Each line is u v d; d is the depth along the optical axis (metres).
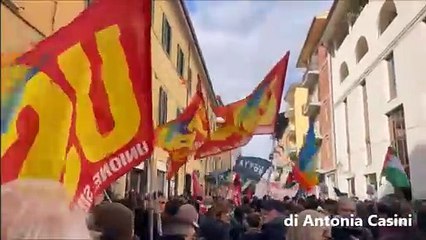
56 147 2.61
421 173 14.05
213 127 15.22
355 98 22.11
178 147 11.26
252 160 16.72
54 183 1.77
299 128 40.84
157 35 17.39
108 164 2.88
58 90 2.70
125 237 2.82
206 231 6.87
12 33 1.84
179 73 22.41
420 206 5.13
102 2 3.04
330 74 27.62
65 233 1.65
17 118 2.39
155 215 6.93
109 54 2.99
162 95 18.14
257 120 10.54
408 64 15.20
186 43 24.41
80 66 2.85
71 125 2.75
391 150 9.84
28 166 2.42
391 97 17.50
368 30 20.05
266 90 10.36
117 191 11.79
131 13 3.07
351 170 22.69
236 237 8.21
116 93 2.96
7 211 1.58
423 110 14.13
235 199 16.48
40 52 2.70
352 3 22.44
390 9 18.22
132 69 3.01
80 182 2.73
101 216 2.79
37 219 1.61
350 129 23.06
